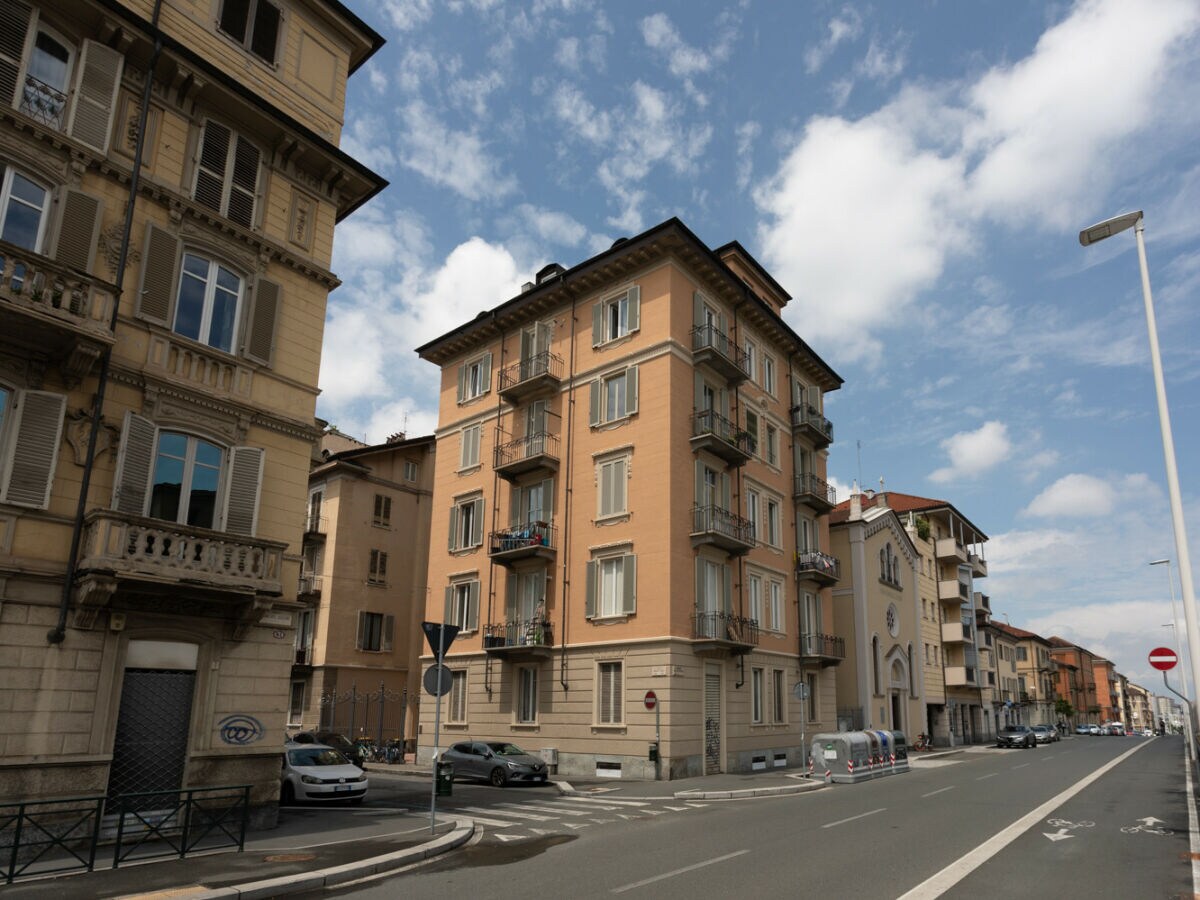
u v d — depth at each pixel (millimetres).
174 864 11031
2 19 13648
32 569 12578
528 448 31641
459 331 35656
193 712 14320
